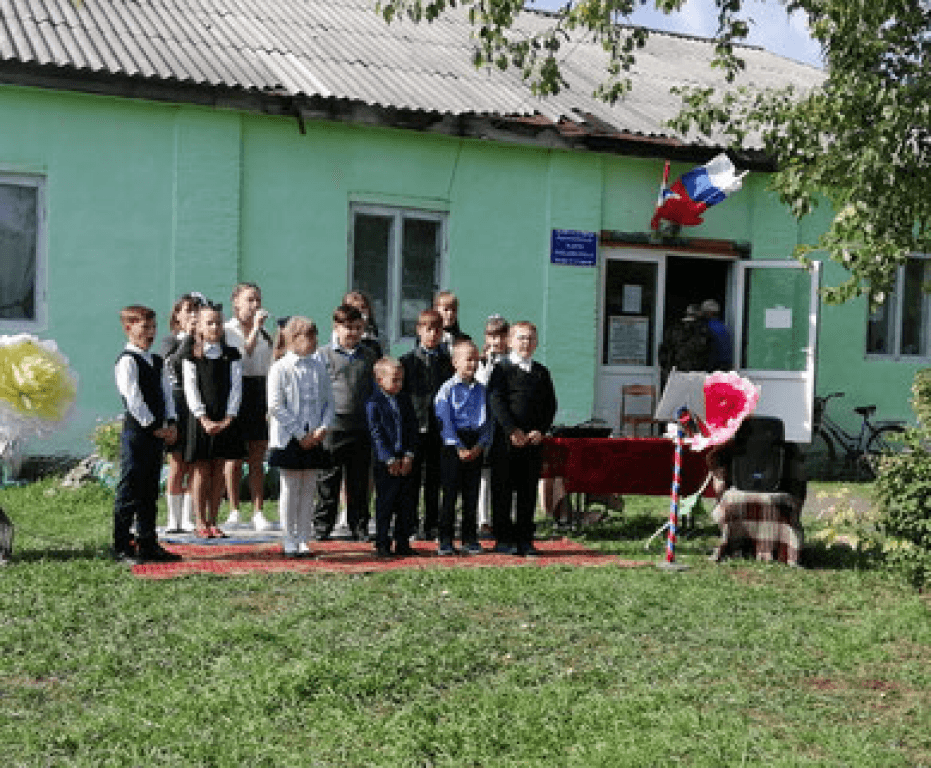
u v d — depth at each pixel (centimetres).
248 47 1144
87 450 1009
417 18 672
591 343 1212
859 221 585
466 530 747
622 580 655
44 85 966
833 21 642
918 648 539
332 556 707
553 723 418
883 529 707
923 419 712
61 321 1002
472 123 1132
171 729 400
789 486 757
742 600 620
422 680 461
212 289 1051
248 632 509
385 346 913
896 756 397
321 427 701
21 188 988
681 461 789
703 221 1266
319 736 402
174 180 1034
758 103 786
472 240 1162
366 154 1111
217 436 739
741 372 1258
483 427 736
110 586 597
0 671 460
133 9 1166
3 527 646
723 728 417
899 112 584
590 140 1180
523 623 554
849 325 1348
